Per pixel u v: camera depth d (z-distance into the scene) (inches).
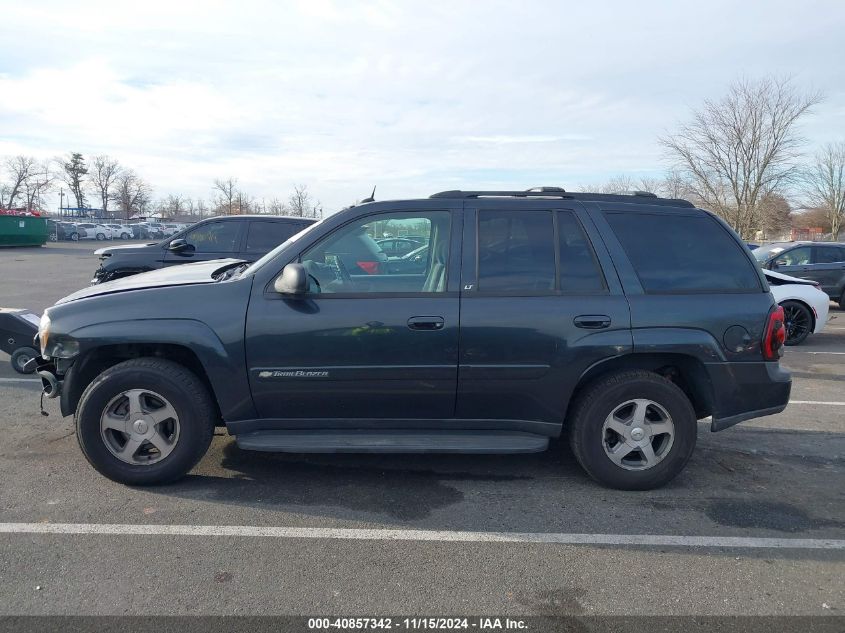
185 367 162.9
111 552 132.1
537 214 165.2
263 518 148.6
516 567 129.1
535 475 177.3
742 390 164.2
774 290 402.3
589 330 158.1
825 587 124.0
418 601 116.9
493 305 157.8
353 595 118.3
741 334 162.1
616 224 165.8
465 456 191.6
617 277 161.8
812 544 140.7
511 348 157.4
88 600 115.2
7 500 155.4
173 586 120.1
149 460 162.6
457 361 157.5
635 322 158.7
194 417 159.2
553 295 159.6
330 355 156.5
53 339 157.9
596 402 161.6
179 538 138.3
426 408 162.2
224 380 157.2
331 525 145.7
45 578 122.0
